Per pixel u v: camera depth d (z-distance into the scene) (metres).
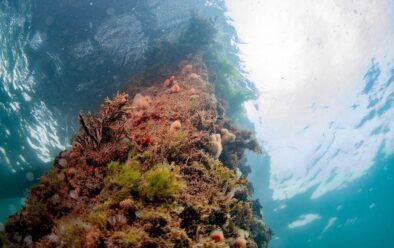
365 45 18.08
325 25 17.28
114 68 13.88
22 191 14.02
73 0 14.02
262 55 18.16
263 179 22.69
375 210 28.22
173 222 2.77
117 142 4.04
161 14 15.62
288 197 25.25
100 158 3.83
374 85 19.52
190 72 8.71
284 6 16.73
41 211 3.34
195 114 5.50
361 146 22.31
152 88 7.83
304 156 22.22
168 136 4.26
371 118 20.88
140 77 9.00
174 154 4.02
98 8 14.44
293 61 18.27
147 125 4.99
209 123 5.61
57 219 3.28
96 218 2.67
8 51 13.35
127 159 3.76
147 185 2.95
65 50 13.90
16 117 12.87
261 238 7.35
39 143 13.21
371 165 23.88
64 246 2.68
